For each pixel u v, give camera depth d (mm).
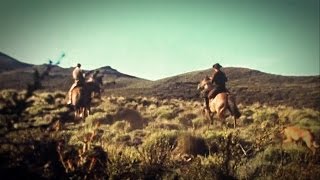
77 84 17703
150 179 8922
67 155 8477
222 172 9219
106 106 20391
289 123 17203
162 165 9477
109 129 15719
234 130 14508
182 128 17000
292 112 20109
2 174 7176
